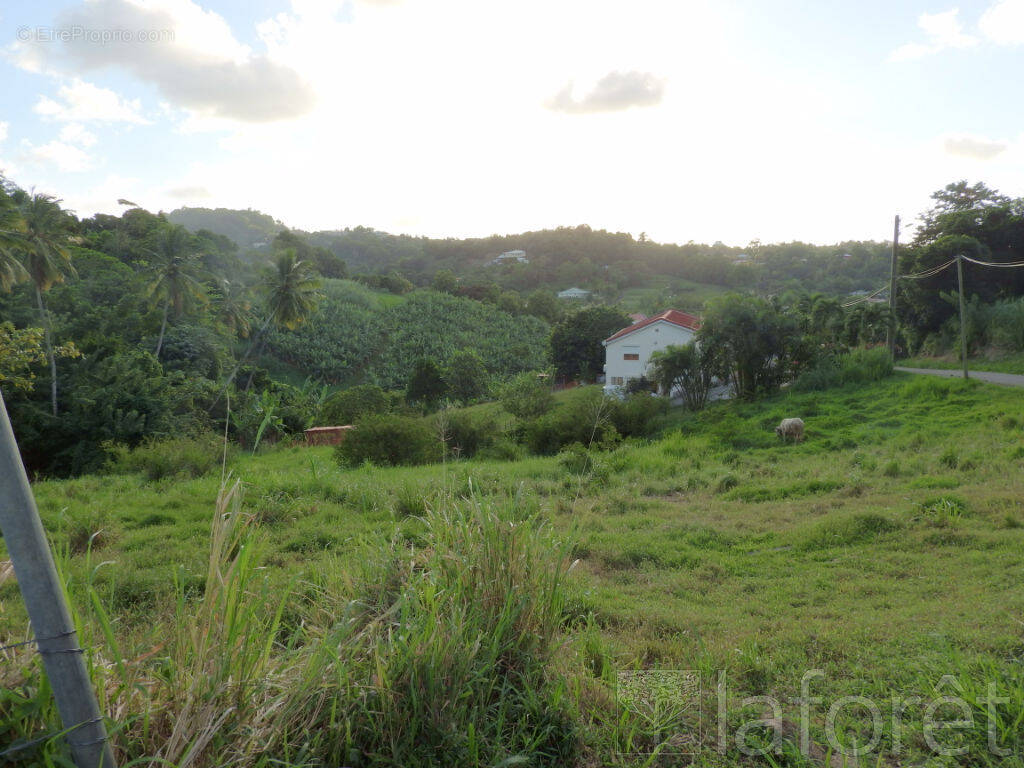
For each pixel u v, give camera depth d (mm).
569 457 14828
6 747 2082
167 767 2217
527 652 3230
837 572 6383
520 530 3629
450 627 3018
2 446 1898
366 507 9398
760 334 22500
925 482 10250
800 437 16547
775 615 5195
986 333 29641
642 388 30094
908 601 5309
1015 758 2814
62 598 1996
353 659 2902
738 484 11727
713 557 7188
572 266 125812
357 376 65125
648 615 5102
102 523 8188
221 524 2770
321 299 74875
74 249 45219
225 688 2455
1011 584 5457
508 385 39031
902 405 18609
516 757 2553
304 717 2619
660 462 14672
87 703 2012
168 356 38219
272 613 4012
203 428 26562
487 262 150250
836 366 23141
